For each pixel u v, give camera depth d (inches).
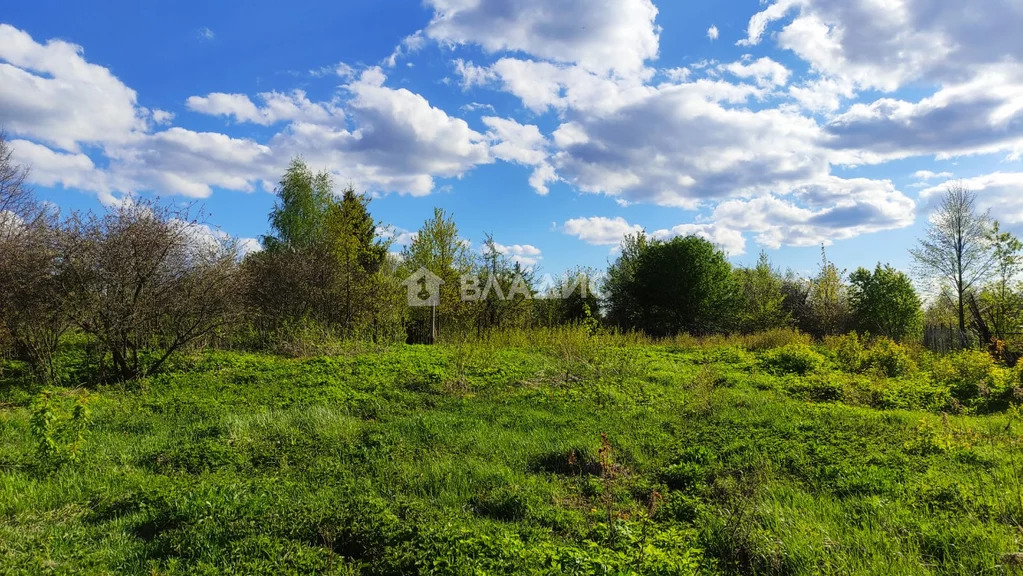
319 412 388.2
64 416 310.2
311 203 1224.2
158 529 212.8
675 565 177.9
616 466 291.1
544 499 251.8
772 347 892.0
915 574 172.4
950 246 1034.1
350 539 199.0
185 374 543.5
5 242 483.2
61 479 261.7
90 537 204.4
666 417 395.9
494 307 1095.0
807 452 304.0
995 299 891.4
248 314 726.5
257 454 304.8
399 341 884.0
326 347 700.7
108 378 521.7
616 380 534.0
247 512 216.5
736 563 191.0
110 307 492.1
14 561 178.2
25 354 517.3
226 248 689.0
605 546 199.2
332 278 856.9
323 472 280.5
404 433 348.5
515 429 369.1
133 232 501.4
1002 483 240.7
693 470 275.4
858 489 249.4
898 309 1152.2
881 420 384.2
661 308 1321.4
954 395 495.2
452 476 277.1
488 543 189.5
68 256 484.1
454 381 507.8
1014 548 179.6
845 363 664.4
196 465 287.7
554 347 684.1
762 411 416.8
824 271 1390.3
